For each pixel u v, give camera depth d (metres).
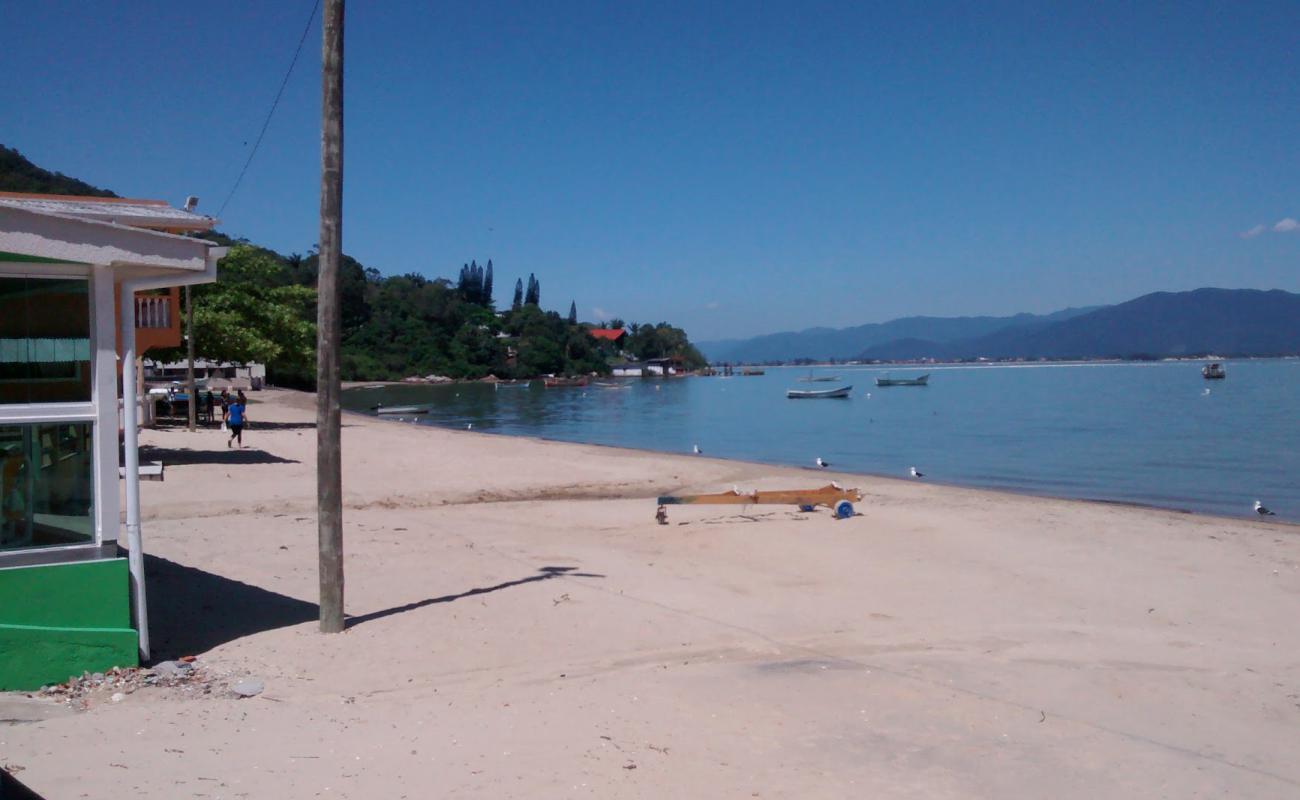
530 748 6.80
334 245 9.59
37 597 7.95
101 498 8.38
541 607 11.02
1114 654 9.83
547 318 170.62
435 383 137.12
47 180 89.69
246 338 40.03
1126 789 6.53
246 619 10.32
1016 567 14.37
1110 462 34.97
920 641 10.20
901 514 19.39
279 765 6.23
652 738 7.11
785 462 35.59
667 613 10.99
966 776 6.64
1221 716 8.02
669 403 87.88
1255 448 39.62
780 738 7.23
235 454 30.05
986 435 47.91
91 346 8.34
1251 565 14.77
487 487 24.73
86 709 7.29
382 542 15.28
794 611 11.43
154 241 8.27
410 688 8.20
